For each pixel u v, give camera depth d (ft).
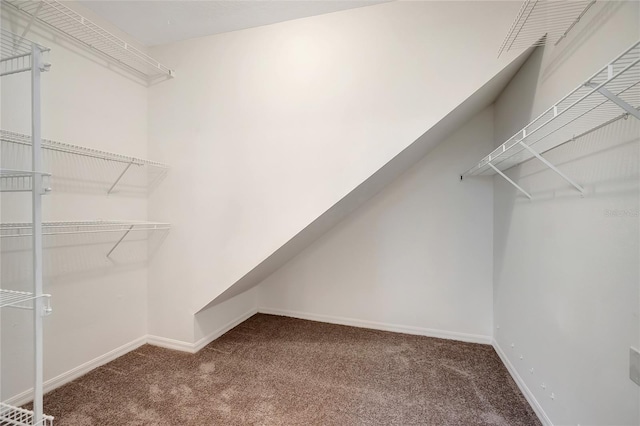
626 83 3.12
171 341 7.97
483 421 5.27
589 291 3.94
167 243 8.00
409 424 5.19
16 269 5.41
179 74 7.89
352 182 6.62
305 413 5.43
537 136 5.08
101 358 6.95
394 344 8.36
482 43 5.89
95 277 6.84
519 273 6.37
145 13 6.69
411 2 6.30
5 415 4.80
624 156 3.31
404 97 6.32
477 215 8.57
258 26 7.28
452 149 8.73
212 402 5.70
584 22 4.01
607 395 3.58
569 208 4.42
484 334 8.57
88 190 6.64
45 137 5.76
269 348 8.02
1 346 5.24
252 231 7.32
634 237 3.17
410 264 9.18
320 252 10.13
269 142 7.18
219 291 7.57
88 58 6.59
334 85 6.75
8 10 5.25
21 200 5.47
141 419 5.20
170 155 7.97
